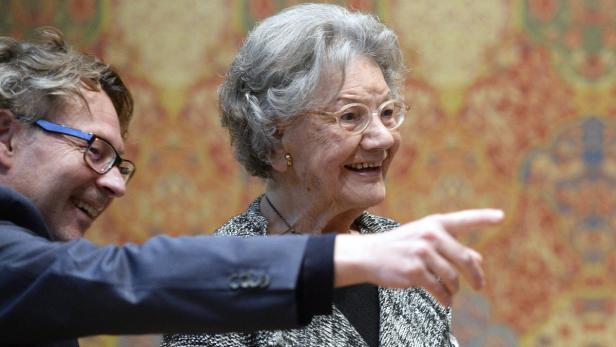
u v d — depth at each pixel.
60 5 6.51
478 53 6.24
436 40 6.27
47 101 2.42
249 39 2.73
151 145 6.39
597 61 6.18
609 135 6.15
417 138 6.26
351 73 2.65
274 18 2.72
